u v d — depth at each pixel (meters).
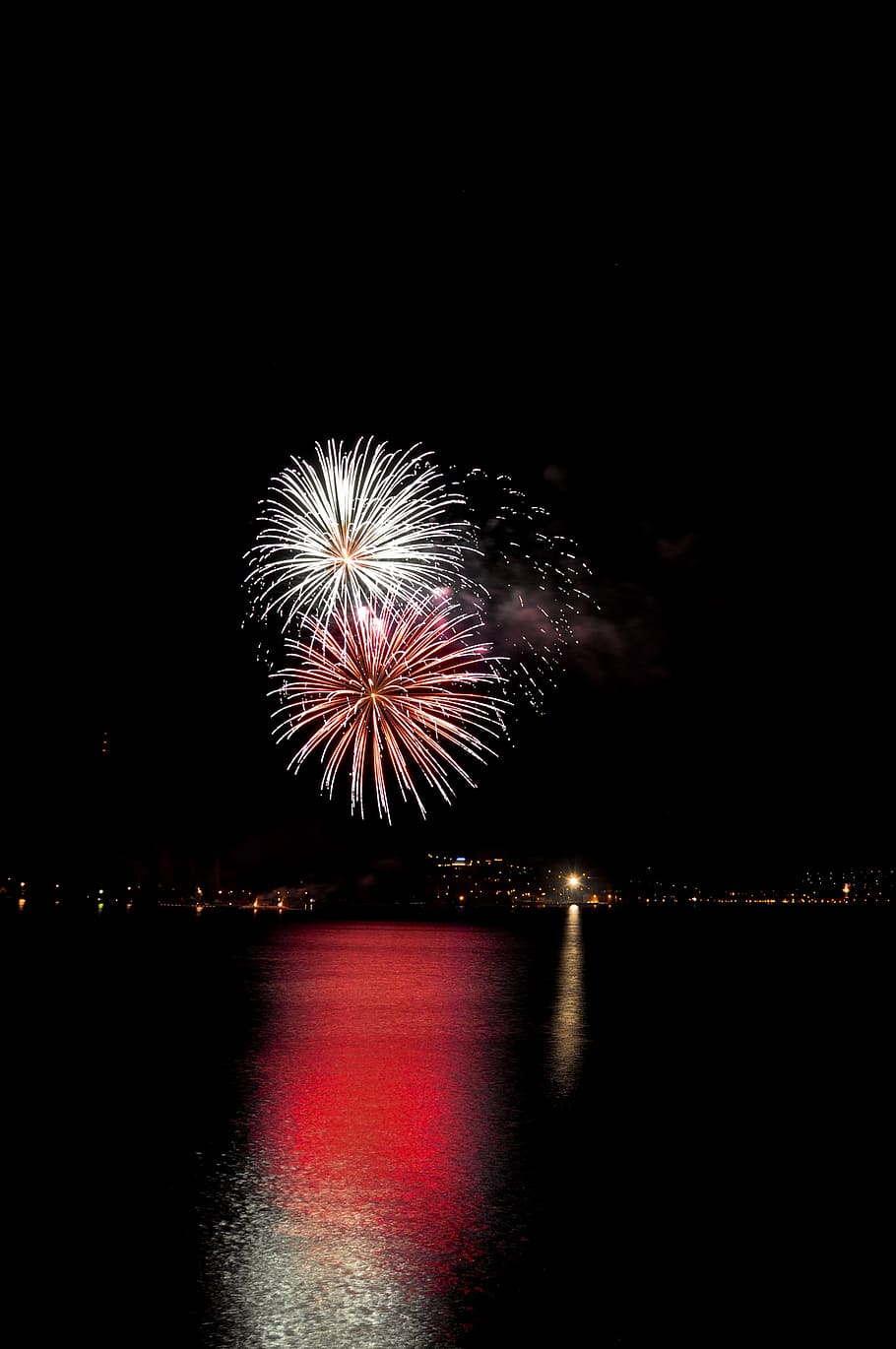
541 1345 5.82
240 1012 20.59
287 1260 7.07
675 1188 9.02
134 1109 11.74
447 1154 9.94
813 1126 11.53
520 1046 16.91
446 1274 6.86
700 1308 6.41
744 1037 18.86
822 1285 6.83
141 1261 7.01
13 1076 13.72
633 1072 14.75
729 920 96.00
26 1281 6.67
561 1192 8.77
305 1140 10.38
